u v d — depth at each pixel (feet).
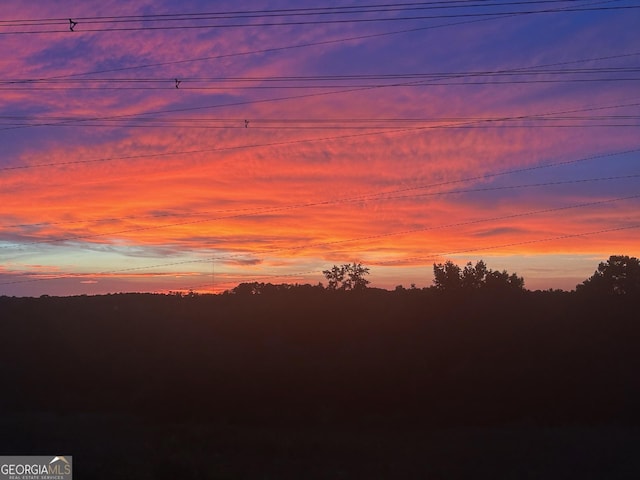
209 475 64.23
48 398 135.85
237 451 84.28
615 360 127.34
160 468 64.23
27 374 145.28
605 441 89.81
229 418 116.16
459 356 128.98
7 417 115.34
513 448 85.25
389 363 124.16
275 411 116.57
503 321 136.36
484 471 71.41
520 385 117.60
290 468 73.20
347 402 118.83
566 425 109.60
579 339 130.52
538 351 128.88
